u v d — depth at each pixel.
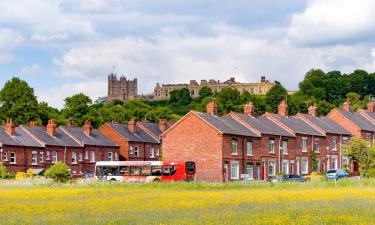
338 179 97.69
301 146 127.88
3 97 162.88
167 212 46.91
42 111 166.00
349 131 141.12
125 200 60.19
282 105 133.75
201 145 112.25
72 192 73.81
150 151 158.00
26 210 50.12
